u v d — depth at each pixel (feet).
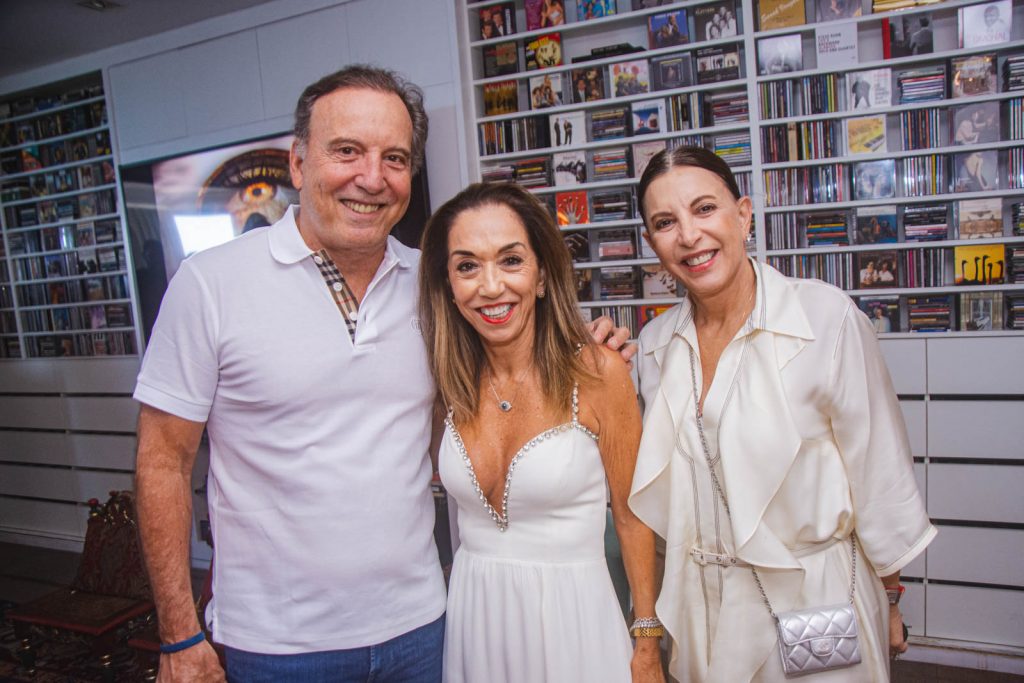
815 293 4.30
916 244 9.01
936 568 9.16
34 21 12.17
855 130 9.14
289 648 4.19
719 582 4.40
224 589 4.35
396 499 4.37
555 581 4.34
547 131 10.50
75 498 15.46
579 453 4.37
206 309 4.10
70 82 14.62
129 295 14.56
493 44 10.74
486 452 4.53
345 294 4.33
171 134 13.35
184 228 13.21
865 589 4.41
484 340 4.56
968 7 8.66
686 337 4.64
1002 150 8.98
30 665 10.16
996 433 8.80
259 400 4.16
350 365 4.24
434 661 4.66
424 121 4.56
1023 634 8.82
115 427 14.79
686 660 4.57
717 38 9.63
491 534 4.54
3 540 16.29
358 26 11.52
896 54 8.98
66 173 14.93
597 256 10.87
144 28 12.82
